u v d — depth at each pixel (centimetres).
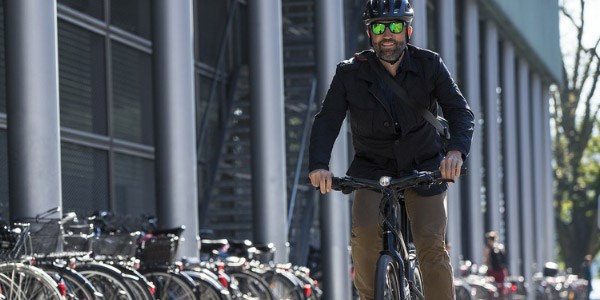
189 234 2294
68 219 1537
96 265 1580
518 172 6034
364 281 1087
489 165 5012
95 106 2592
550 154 6819
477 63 4572
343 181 1042
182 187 2305
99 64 2623
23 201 1781
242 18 3438
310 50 3541
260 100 2717
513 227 5438
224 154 3225
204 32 3173
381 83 1074
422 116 1078
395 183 1032
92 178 2562
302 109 3362
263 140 2711
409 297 1064
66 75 2475
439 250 1080
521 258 6044
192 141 2331
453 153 1033
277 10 2734
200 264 1933
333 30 2909
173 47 2312
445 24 4078
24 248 1480
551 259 6700
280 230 2709
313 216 3359
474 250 4500
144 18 2859
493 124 5016
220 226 3170
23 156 1783
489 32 5031
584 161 9306
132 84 2781
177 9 2317
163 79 2314
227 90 3312
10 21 1791
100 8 2639
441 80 1074
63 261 1541
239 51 3397
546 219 6712
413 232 1085
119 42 2722
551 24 6525
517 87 6019
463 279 3250
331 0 2908
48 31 1802
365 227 1066
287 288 2205
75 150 2497
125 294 1585
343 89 1080
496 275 3903
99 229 1806
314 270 3088
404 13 1040
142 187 2808
